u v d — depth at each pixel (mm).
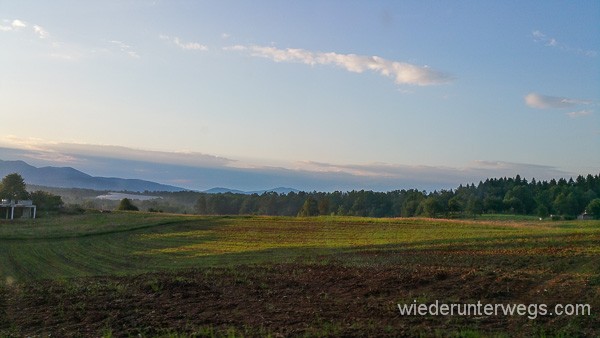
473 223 62406
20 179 91875
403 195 163875
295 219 74812
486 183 176500
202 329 13281
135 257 40719
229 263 33750
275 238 53094
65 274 31578
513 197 119688
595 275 21406
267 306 16391
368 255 35500
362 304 16406
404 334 12383
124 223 68562
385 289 19094
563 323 13469
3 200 80312
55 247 46750
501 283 19375
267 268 27625
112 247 47500
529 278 20578
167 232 60969
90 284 22062
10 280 28062
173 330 13383
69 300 18062
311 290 19578
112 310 16219
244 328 13398
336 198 169125
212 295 18609
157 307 16578
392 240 45750
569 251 31750
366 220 70125
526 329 12891
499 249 35062
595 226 52969
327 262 31250
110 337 12711
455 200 108438
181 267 33156
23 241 50000
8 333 13680
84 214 86188
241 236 55625
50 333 13555
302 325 13562
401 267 26891
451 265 27984
